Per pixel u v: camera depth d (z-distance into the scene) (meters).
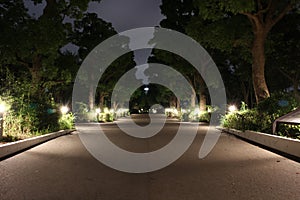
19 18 23.69
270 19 22.17
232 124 22.55
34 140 14.48
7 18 23.11
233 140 16.86
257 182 7.24
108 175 8.07
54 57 26.09
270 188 6.70
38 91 21.16
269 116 17.23
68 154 11.70
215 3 21.14
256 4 22.16
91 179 7.59
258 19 21.97
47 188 6.70
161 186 6.95
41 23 23.19
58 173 8.23
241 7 19.02
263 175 7.96
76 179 7.57
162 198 6.02
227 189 6.66
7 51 23.41
